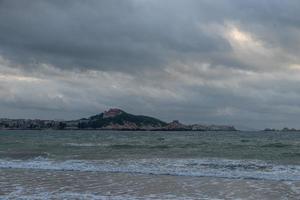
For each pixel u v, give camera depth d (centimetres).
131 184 2034
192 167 2697
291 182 2123
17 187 1917
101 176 2309
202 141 6544
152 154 3688
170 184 2042
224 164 2844
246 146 4806
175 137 9175
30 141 6334
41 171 2527
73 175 2345
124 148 4497
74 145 5097
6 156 3472
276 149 4306
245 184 2055
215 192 1820
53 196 1697
